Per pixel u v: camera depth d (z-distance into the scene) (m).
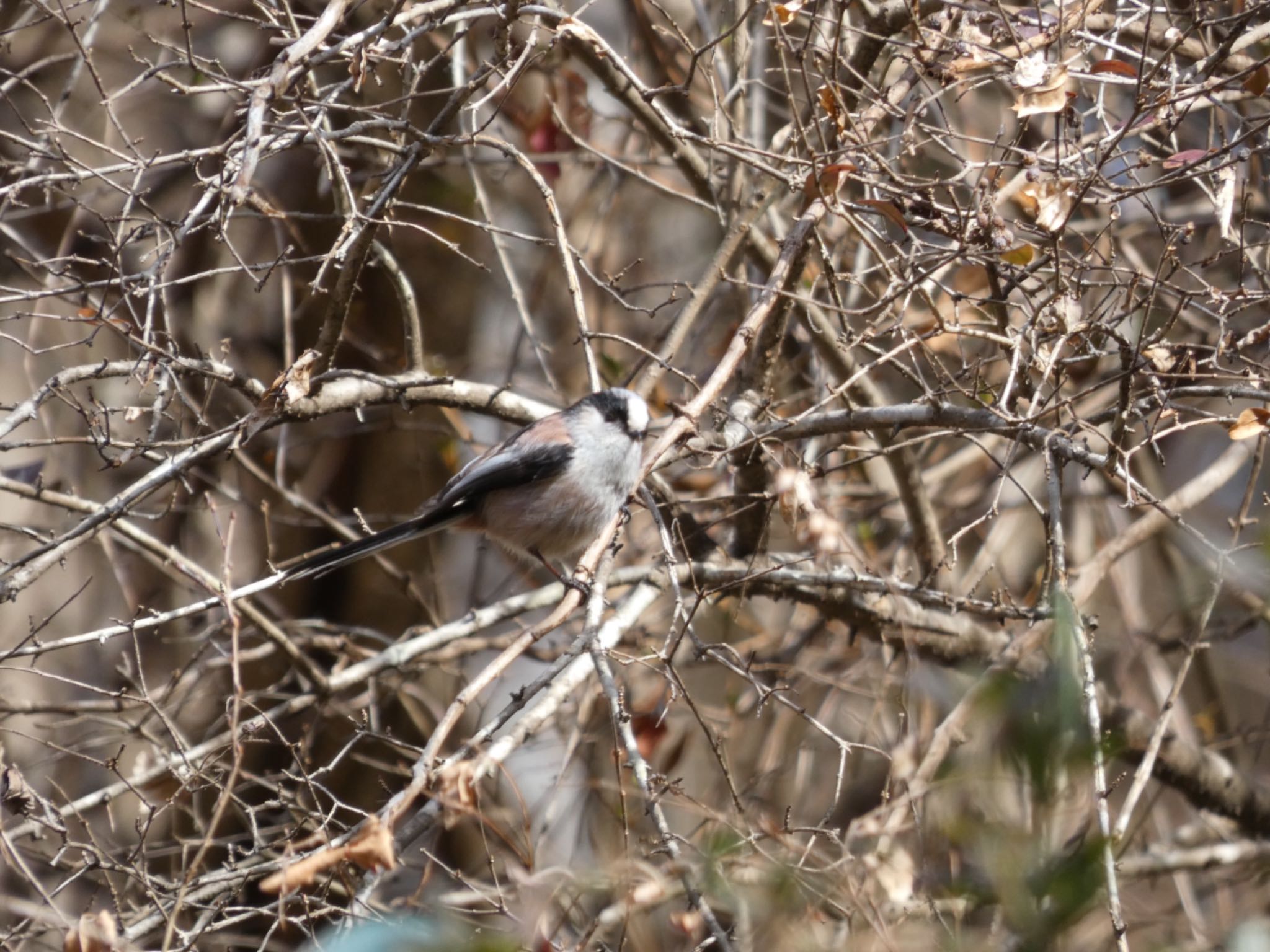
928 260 8.81
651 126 11.54
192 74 12.79
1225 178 7.73
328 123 9.37
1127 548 10.75
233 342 14.91
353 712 14.16
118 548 14.55
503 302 16.14
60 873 10.47
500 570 16.73
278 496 14.95
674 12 14.70
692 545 11.00
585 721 11.92
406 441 15.64
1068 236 10.48
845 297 12.63
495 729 6.87
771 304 8.52
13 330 13.98
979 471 15.05
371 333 15.11
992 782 4.75
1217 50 8.42
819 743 11.99
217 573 15.00
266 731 12.74
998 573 12.28
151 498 14.20
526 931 6.69
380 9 12.09
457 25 11.38
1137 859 10.02
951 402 11.48
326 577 15.61
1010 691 4.81
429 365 14.20
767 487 10.51
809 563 10.69
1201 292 7.92
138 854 8.61
